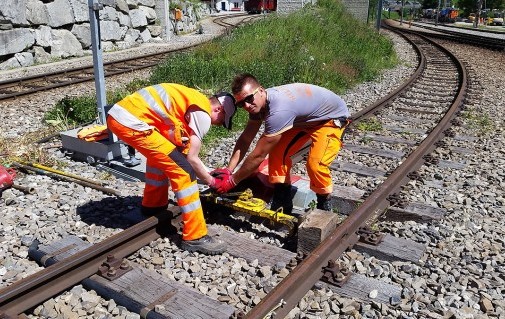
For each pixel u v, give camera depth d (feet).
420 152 19.79
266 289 10.61
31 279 9.75
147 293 10.30
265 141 11.77
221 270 11.43
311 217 12.42
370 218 13.93
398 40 84.58
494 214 14.89
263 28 49.24
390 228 13.79
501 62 55.88
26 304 9.62
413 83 38.68
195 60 35.04
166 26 81.20
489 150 21.66
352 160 20.12
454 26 189.88
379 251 12.22
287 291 9.95
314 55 40.98
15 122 24.81
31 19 50.06
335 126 13.06
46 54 52.60
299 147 13.66
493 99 33.47
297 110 11.95
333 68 37.86
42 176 17.20
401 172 17.17
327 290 10.68
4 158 18.84
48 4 52.80
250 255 12.07
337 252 11.88
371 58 50.65
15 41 47.57
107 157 18.03
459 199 15.98
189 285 10.82
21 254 11.92
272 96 11.64
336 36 52.60
